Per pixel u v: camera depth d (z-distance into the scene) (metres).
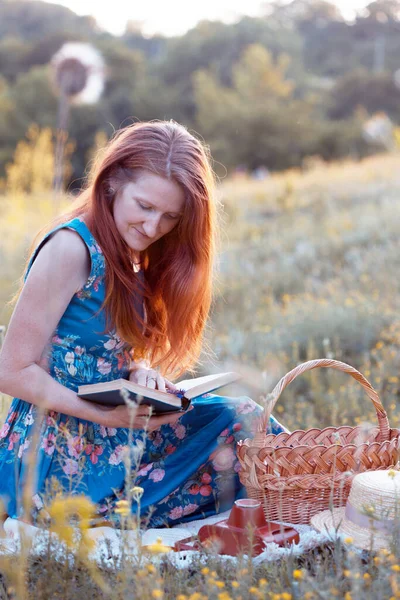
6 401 3.45
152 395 2.23
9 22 58.34
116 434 2.53
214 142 47.47
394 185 13.34
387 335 5.10
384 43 70.44
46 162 13.78
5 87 44.91
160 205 2.38
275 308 6.48
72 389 2.46
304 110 48.97
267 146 47.34
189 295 2.63
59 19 58.62
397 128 20.67
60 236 2.37
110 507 2.38
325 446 2.39
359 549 2.05
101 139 6.21
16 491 2.31
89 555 1.92
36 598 1.81
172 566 2.01
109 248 2.40
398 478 2.17
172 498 2.64
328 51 71.50
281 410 4.12
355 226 9.63
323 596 1.65
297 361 4.85
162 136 2.42
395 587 1.68
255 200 14.19
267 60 50.88
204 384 2.42
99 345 2.48
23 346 2.31
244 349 5.40
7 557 1.92
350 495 2.23
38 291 2.31
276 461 2.37
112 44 53.03
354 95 55.28
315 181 16.11
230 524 2.19
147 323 2.65
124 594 1.71
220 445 2.67
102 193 2.42
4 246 10.43
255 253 9.38
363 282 6.73
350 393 4.05
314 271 7.71
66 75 2.70
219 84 54.75
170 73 57.78
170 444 2.66
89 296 2.41
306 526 2.40
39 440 2.41
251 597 1.77
